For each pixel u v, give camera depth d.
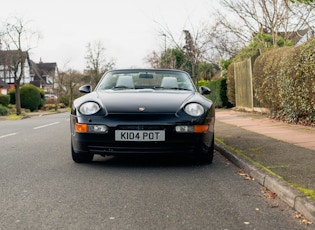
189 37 26.30
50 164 6.22
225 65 24.30
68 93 63.94
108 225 3.37
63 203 4.02
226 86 21.16
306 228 3.28
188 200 4.11
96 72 67.06
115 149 5.68
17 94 32.34
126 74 7.34
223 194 4.34
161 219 3.52
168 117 5.65
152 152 5.64
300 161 5.47
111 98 6.10
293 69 10.07
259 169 5.01
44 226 3.35
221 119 13.66
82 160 6.28
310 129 9.23
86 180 5.05
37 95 44.47
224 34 25.88
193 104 5.86
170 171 5.59
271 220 3.47
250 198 4.17
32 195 4.34
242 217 3.56
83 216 3.61
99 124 5.66
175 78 7.25
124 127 5.61
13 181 5.03
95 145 5.73
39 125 15.75
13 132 12.32
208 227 3.31
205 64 39.81
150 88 7.00
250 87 16.34
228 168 5.78
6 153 7.50
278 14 18.25
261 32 19.77
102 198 4.20
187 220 3.49
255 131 9.37
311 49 9.00
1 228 3.30
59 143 9.09
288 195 3.92
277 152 6.24
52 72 64.81
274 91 11.95
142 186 4.71
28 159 6.75
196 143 5.69
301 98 9.87
